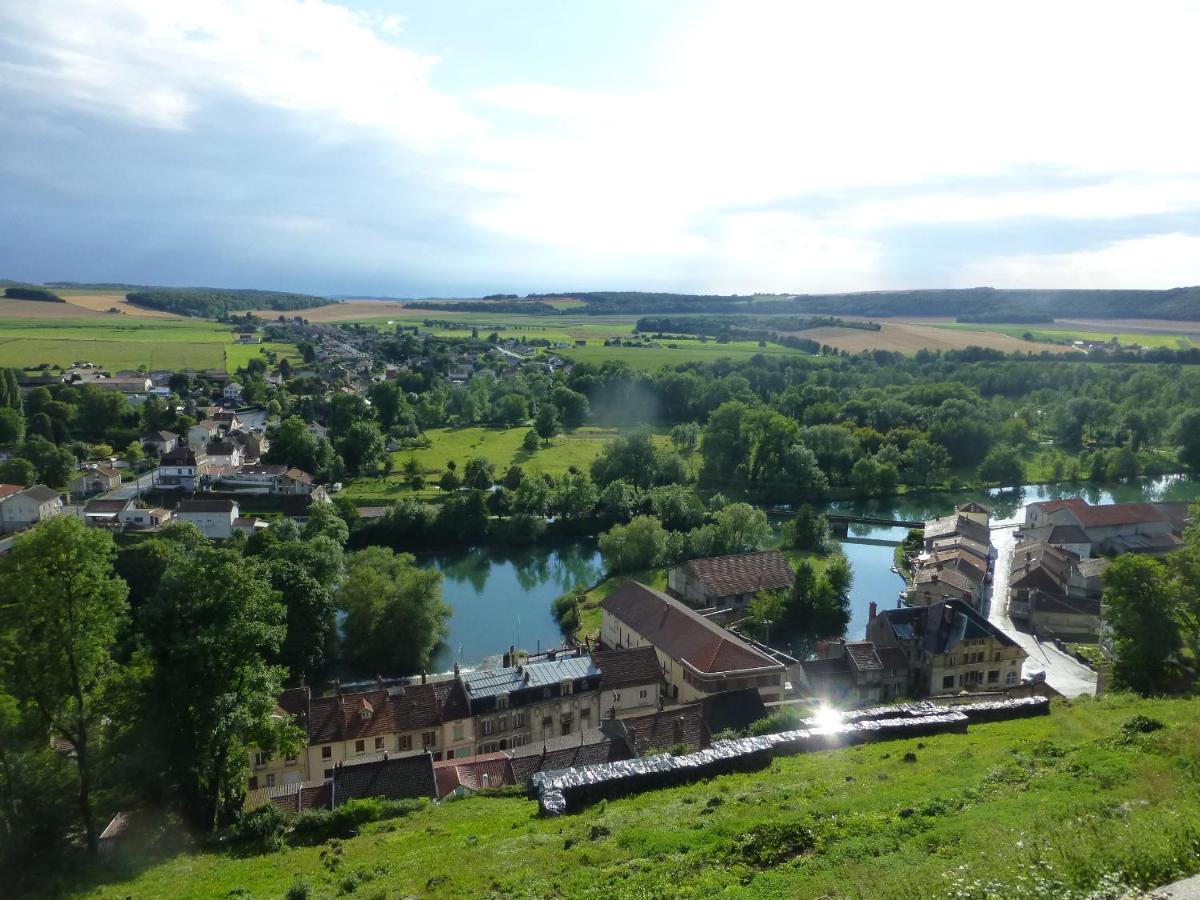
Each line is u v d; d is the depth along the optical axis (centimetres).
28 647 4947
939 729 5903
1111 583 7988
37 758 5312
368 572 11719
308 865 4697
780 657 10312
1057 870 2900
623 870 3681
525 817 4953
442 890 3803
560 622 13025
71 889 4606
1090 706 6512
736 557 13812
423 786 6406
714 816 4291
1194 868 2805
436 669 11419
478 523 17500
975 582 12975
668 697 9981
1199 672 7631
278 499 19562
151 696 5531
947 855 3369
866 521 18450
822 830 3853
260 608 5788
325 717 8050
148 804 5781
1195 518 10969
